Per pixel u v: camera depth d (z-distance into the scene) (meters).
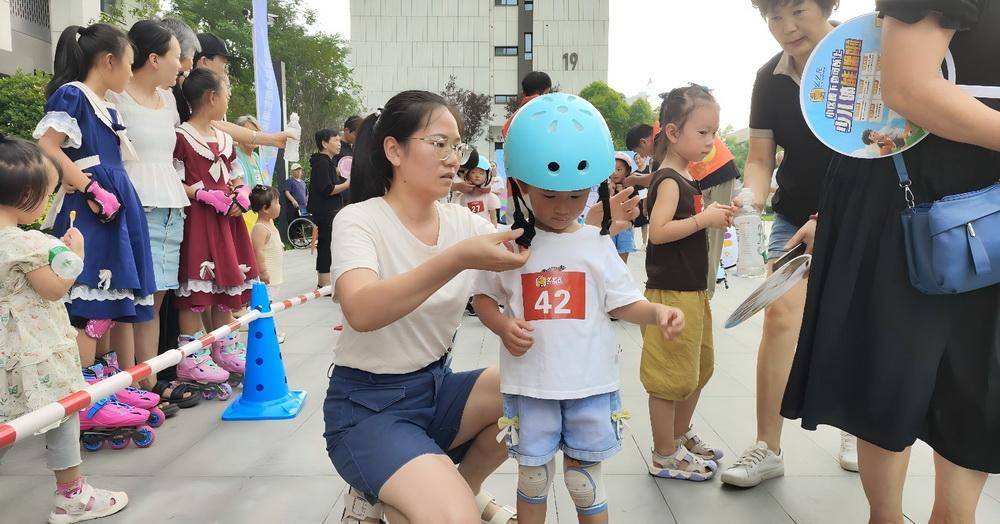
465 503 1.59
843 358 1.78
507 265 1.55
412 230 1.91
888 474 1.83
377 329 1.67
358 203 1.92
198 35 4.52
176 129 3.91
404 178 1.86
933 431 1.68
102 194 3.09
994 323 1.58
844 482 2.78
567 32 35.75
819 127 1.77
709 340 2.84
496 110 36.22
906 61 1.52
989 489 2.70
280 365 3.73
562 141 1.71
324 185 7.27
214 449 3.14
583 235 1.95
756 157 2.93
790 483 2.77
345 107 30.50
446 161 1.83
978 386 1.60
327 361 4.70
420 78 36.06
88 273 3.12
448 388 2.03
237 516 2.49
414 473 1.64
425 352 1.92
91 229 3.15
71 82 3.21
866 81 1.72
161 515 2.50
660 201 2.68
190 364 3.87
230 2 28.17
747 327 5.93
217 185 4.02
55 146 3.06
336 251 1.77
